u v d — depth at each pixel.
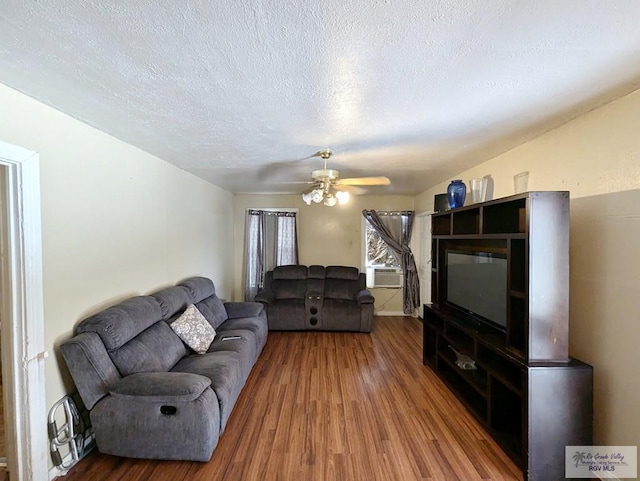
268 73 1.57
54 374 2.01
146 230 3.10
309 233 6.21
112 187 2.58
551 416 1.97
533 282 2.02
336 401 2.88
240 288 6.26
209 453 2.08
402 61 1.46
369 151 3.04
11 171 1.77
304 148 2.94
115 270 2.62
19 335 1.80
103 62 1.47
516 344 2.26
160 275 3.37
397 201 6.19
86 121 2.23
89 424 2.23
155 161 3.26
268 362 3.80
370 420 2.58
